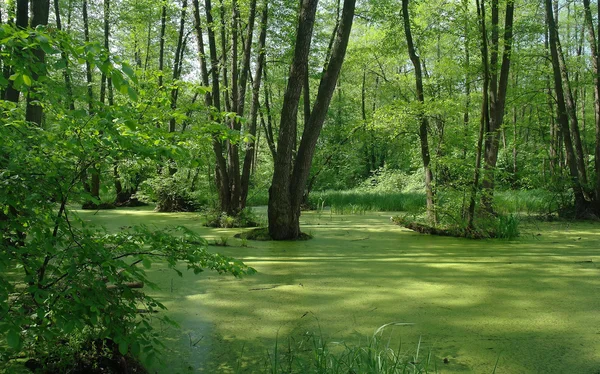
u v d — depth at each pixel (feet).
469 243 27.48
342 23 26.40
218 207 38.22
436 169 32.96
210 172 45.42
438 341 11.62
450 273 19.10
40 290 7.27
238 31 37.50
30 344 9.37
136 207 54.54
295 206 28.43
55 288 8.12
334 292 16.01
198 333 12.00
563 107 43.16
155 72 10.52
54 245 8.23
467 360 10.52
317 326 12.60
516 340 11.71
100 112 8.03
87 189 9.11
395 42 37.37
